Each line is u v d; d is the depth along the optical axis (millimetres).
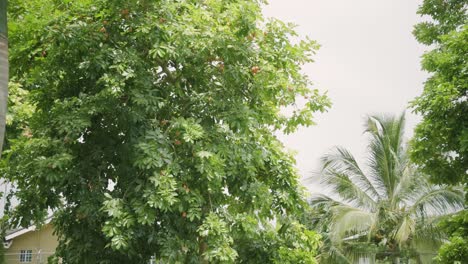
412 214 18750
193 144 7648
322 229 19203
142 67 7777
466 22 11125
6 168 8148
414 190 18625
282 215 9016
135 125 7680
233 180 8148
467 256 10352
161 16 7824
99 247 7750
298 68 8695
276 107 9109
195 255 7695
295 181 8914
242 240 8781
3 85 4016
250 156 8164
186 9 8484
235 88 8336
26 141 7910
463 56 10211
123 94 7629
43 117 8273
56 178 7297
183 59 7840
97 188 7637
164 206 6980
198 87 8492
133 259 7750
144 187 7266
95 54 7621
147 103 7434
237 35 7816
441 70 10477
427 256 18750
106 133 8008
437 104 9906
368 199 19359
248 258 8742
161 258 7473
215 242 7281
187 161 7691
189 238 7676
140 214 6992
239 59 7914
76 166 7770
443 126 10219
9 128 10703
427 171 11133
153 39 7633
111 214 6906
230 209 8891
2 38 4066
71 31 7559
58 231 8391
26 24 7711
